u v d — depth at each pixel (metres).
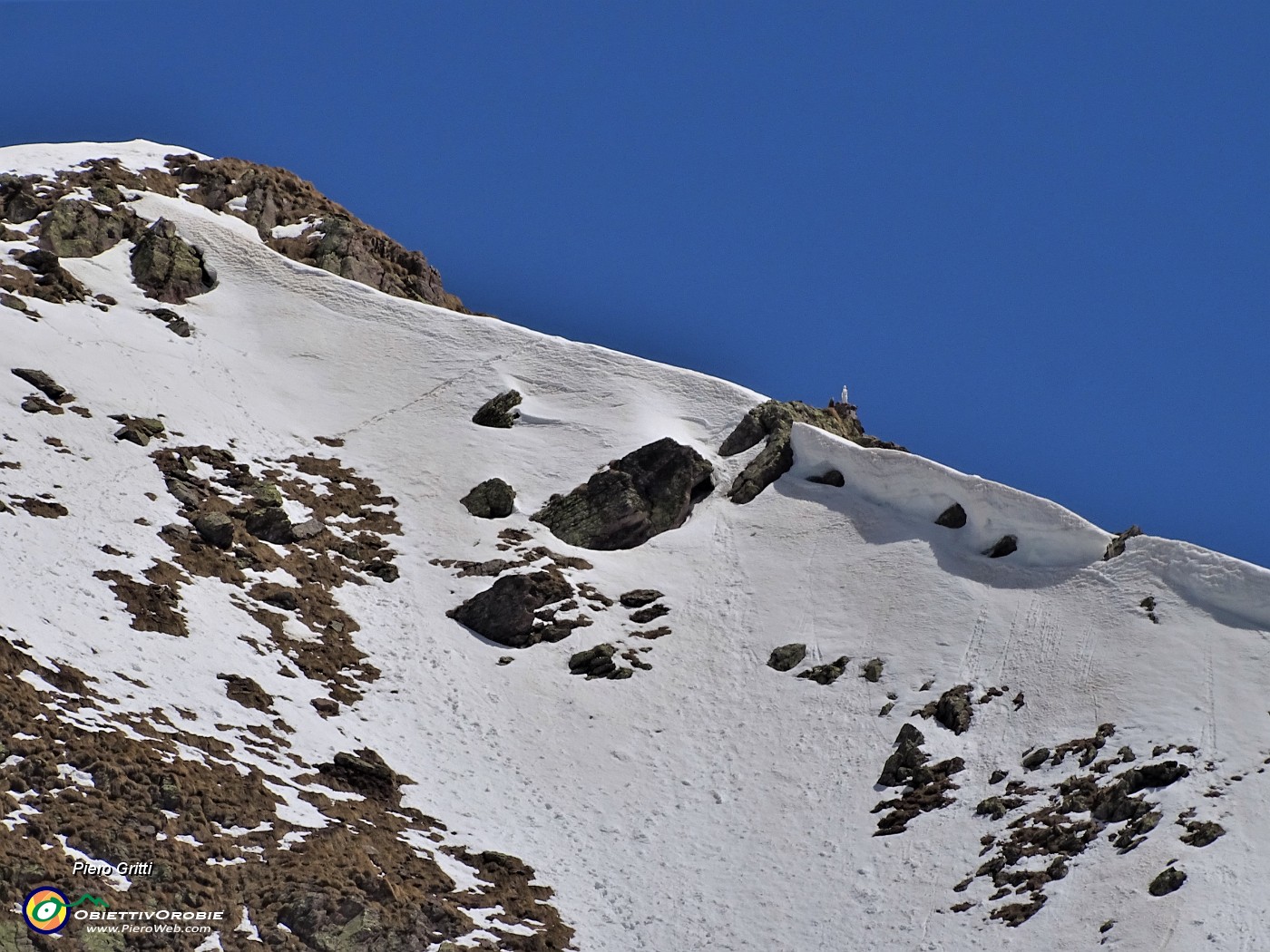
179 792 50.69
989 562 70.75
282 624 66.00
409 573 72.75
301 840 51.41
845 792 59.59
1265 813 53.09
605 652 67.69
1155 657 62.31
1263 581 63.19
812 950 51.84
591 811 58.97
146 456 74.56
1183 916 49.34
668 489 78.81
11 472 68.88
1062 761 58.53
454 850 54.88
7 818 46.47
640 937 52.50
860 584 71.44
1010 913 51.72
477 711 64.00
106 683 56.16
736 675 66.94
